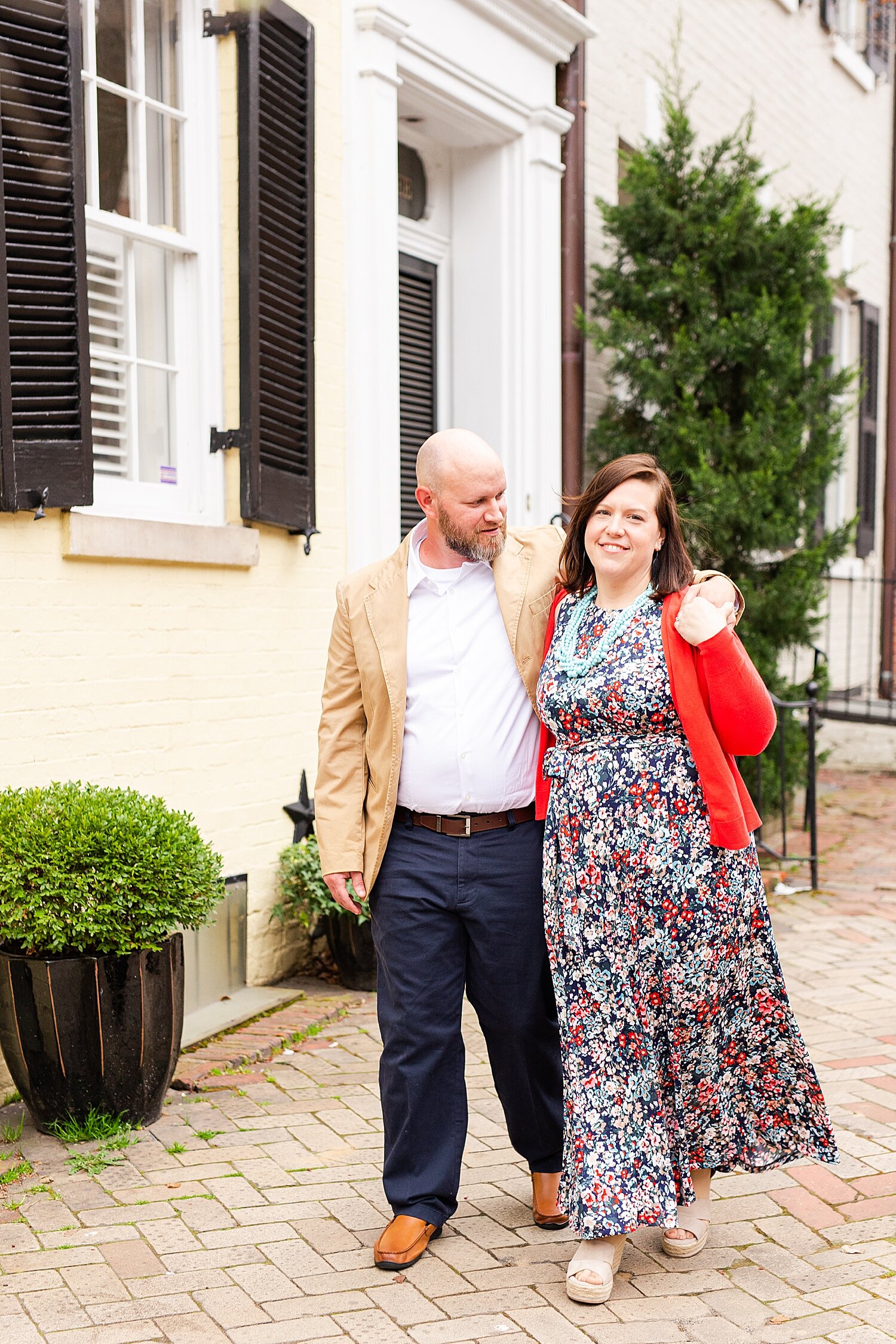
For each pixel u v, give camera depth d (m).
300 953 5.15
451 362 6.73
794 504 7.04
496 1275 2.86
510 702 2.89
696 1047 2.80
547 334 6.69
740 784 2.83
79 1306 2.69
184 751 4.48
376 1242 2.90
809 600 7.14
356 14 5.30
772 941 2.86
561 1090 3.03
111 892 3.38
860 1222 3.14
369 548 5.42
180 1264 2.88
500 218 6.57
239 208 4.68
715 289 6.99
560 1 6.40
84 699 4.05
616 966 2.74
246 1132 3.60
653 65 8.13
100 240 4.36
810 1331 2.64
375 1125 3.66
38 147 3.75
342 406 5.33
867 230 12.00
